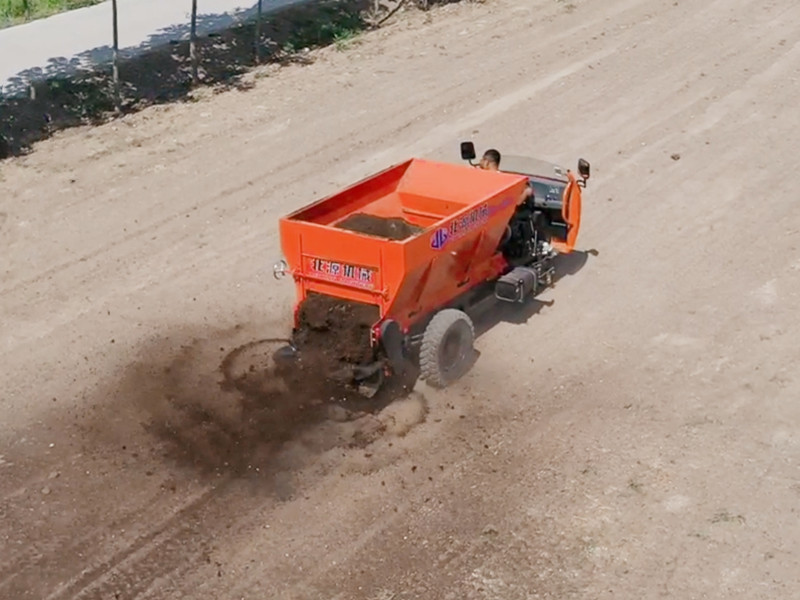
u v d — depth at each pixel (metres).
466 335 13.15
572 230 15.24
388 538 10.80
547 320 14.64
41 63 23.12
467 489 11.47
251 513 11.19
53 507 11.30
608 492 11.34
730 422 12.44
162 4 27.38
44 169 19.23
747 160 19.22
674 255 16.23
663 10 27.03
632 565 10.38
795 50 24.19
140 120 21.22
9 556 10.65
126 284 15.70
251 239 16.88
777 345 13.89
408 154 19.66
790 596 9.96
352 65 24.02
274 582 10.29
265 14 26.27
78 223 17.45
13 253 16.62
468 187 14.07
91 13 26.59
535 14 27.05
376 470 11.77
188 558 10.61
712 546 10.57
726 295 15.11
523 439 12.23
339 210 13.40
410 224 14.29
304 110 21.66
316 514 11.16
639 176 18.70
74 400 13.05
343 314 12.39
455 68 23.69
